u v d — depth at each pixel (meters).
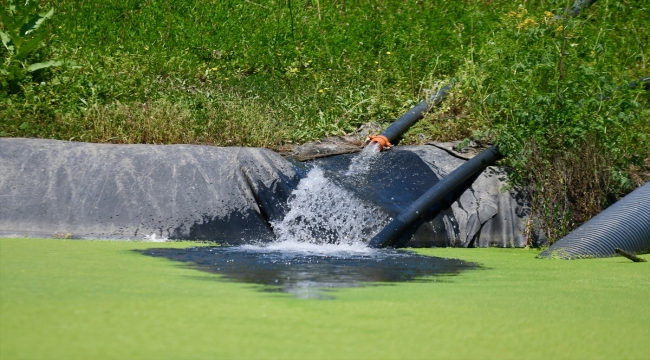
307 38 29.73
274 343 8.55
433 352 8.47
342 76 26.56
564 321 10.03
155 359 7.84
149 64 25.67
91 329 8.87
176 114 21.67
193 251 15.20
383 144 21.08
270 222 17.72
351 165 20.16
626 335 9.40
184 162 18.02
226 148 18.70
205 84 25.33
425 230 18.11
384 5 32.25
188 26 29.20
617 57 26.39
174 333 8.81
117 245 15.49
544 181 18.98
